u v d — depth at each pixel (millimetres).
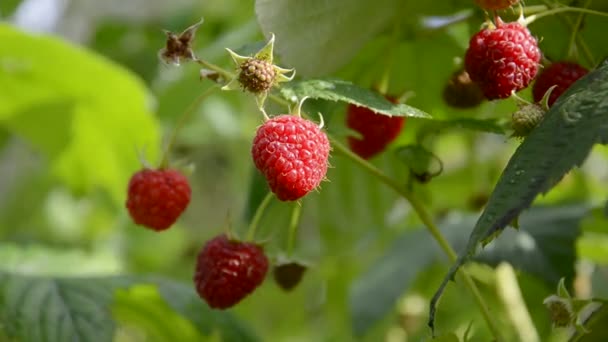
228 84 533
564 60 554
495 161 763
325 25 571
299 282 610
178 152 1104
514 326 680
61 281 650
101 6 994
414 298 767
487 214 509
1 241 882
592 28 571
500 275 684
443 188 788
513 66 532
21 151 959
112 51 1051
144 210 595
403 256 719
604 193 790
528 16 555
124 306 690
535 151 511
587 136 505
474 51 536
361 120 590
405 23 603
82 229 1085
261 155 528
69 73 772
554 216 679
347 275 816
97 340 632
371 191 683
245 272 581
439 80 624
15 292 638
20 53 755
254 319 947
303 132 529
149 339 768
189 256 1158
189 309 658
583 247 731
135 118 792
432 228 584
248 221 618
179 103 853
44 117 817
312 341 967
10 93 792
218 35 1006
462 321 744
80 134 830
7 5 954
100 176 867
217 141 1040
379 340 769
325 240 708
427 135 590
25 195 992
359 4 572
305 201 693
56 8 962
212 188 1207
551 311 542
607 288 763
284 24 564
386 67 596
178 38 537
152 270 1106
